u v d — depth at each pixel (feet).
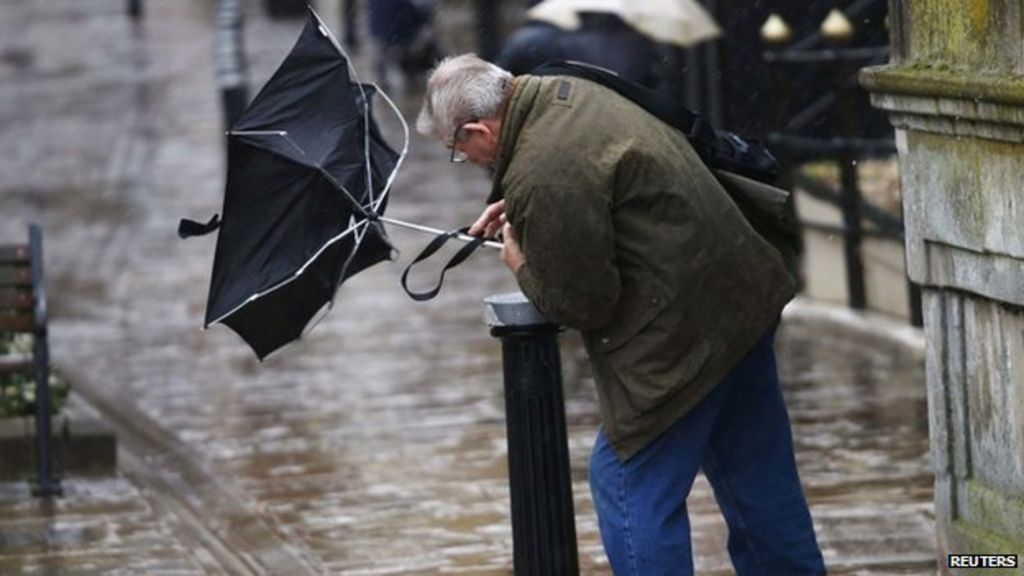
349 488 88.58
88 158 212.84
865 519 78.89
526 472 59.36
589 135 54.75
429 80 56.80
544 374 59.06
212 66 287.89
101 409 108.88
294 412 105.81
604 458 57.52
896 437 93.61
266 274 60.13
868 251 119.34
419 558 76.69
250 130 60.18
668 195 54.90
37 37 336.70
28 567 76.54
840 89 119.75
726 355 55.93
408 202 176.04
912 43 63.00
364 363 118.11
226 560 77.71
